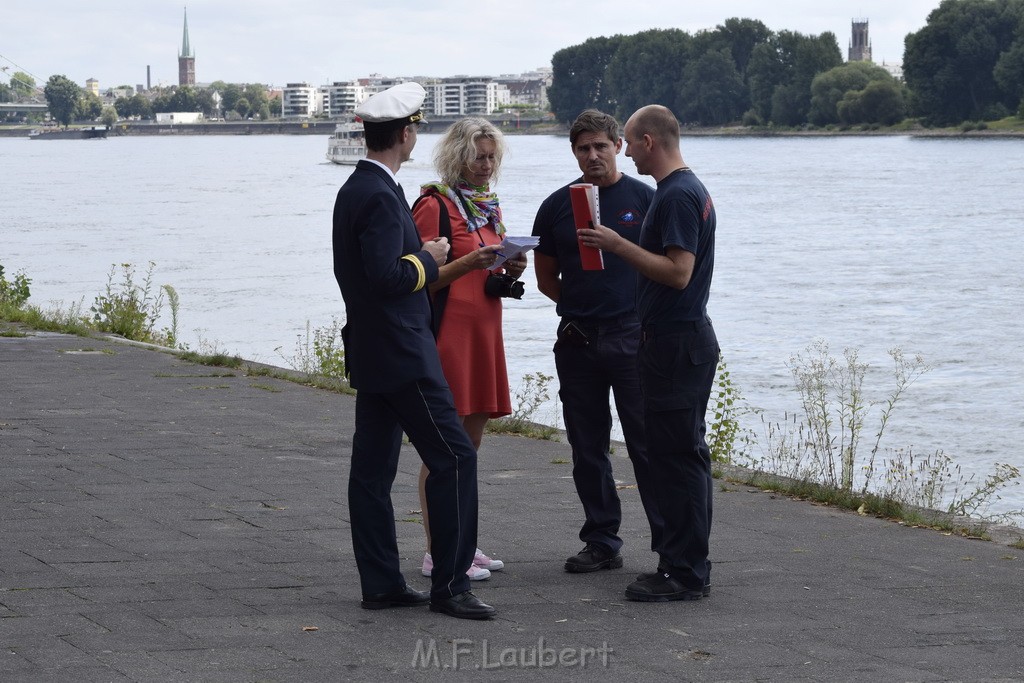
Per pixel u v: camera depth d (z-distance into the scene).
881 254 43.03
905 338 25.73
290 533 6.88
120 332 17.84
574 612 5.61
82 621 5.23
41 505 7.37
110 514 7.19
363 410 5.54
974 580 6.27
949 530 7.43
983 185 80.00
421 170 108.81
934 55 166.12
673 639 5.23
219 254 43.41
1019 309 29.64
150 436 9.77
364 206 5.27
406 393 5.39
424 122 5.47
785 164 113.56
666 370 5.75
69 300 30.80
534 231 6.53
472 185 6.11
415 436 5.47
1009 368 22.11
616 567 6.40
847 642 5.22
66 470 8.41
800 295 32.53
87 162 149.12
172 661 4.79
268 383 12.73
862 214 60.44
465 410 6.08
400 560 6.46
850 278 36.19
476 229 6.09
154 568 6.09
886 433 16.81
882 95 181.12
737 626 5.43
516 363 21.91
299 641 5.08
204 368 13.61
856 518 7.71
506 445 9.75
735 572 6.36
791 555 6.73
